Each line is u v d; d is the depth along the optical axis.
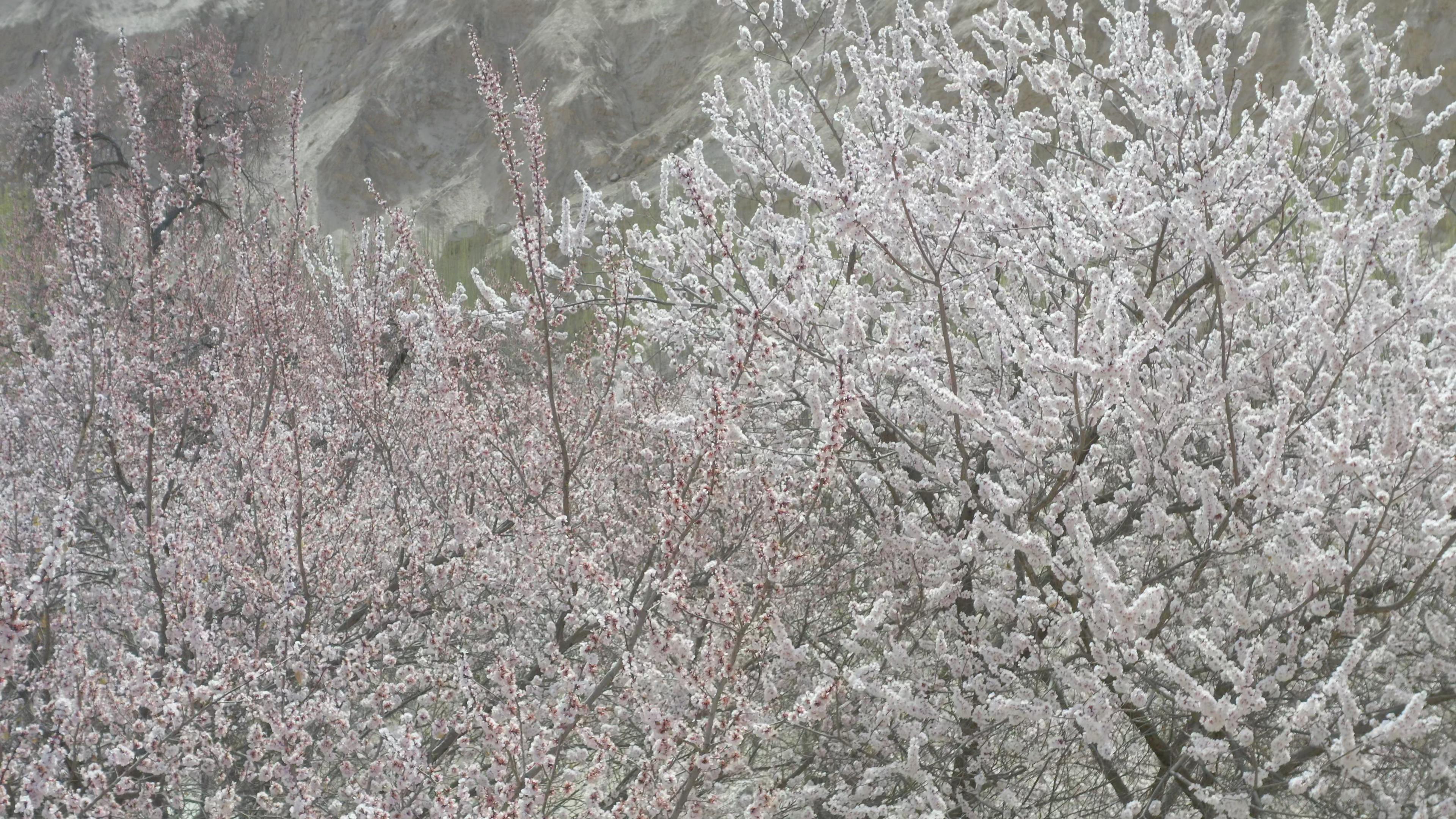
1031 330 3.42
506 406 5.03
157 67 18.70
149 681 2.80
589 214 4.45
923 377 3.27
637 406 5.03
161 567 3.40
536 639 3.94
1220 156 4.14
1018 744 3.97
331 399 5.75
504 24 23.58
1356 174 3.78
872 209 3.59
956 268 4.13
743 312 3.46
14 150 17.20
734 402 3.10
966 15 15.75
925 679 3.74
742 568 4.15
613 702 3.36
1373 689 3.38
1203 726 3.04
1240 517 3.47
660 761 2.77
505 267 18.22
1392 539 3.23
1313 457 3.34
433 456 4.84
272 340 5.16
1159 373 3.90
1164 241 3.93
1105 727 3.08
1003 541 3.18
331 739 3.28
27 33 27.11
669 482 4.16
